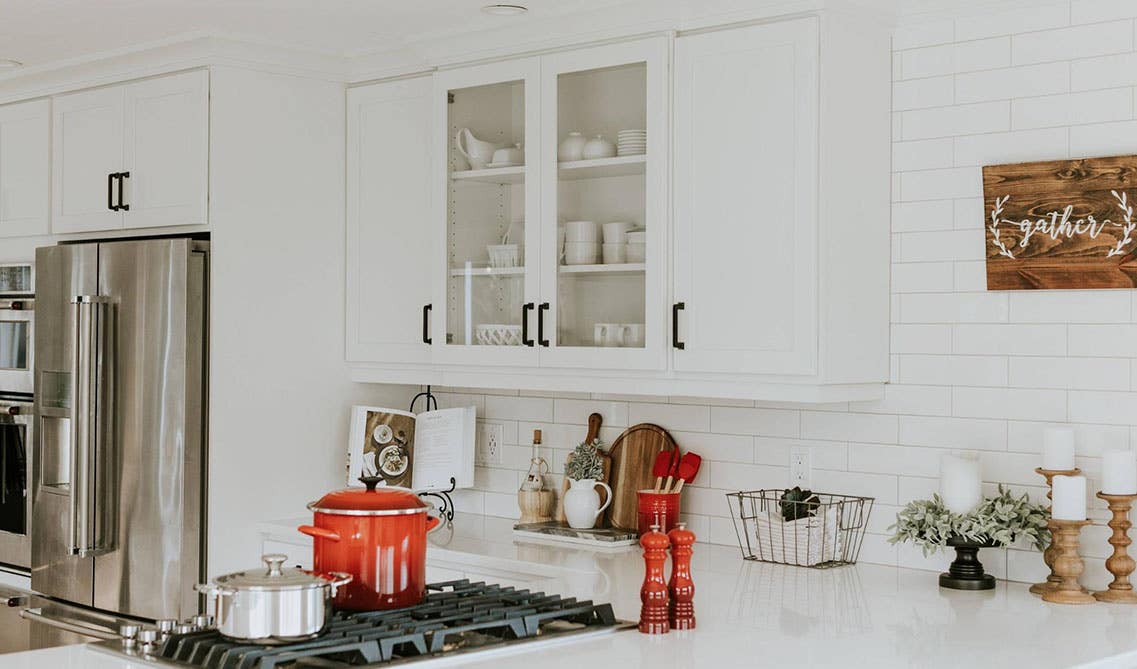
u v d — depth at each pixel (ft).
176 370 13.25
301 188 14.14
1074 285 10.48
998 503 10.41
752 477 12.48
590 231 12.15
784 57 10.91
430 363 13.67
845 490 11.84
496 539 13.10
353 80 14.46
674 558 9.04
